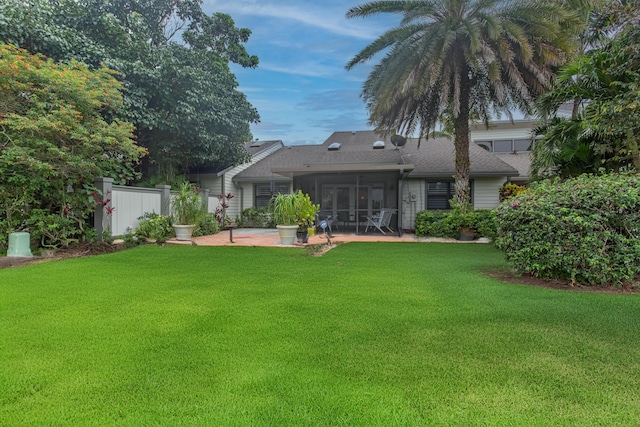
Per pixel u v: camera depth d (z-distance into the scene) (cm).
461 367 234
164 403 193
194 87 1269
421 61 922
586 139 707
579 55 842
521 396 200
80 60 1023
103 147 891
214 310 358
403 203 1470
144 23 1289
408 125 1180
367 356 251
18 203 738
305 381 216
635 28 495
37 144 729
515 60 929
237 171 1689
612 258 459
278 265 623
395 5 980
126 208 992
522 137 1745
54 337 284
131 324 316
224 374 225
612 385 212
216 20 1656
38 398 197
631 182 471
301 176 1425
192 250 815
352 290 443
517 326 311
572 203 476
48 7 1020
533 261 501
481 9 929
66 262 647
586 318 333
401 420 178
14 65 726
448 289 448
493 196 1376
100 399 196
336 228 1494
